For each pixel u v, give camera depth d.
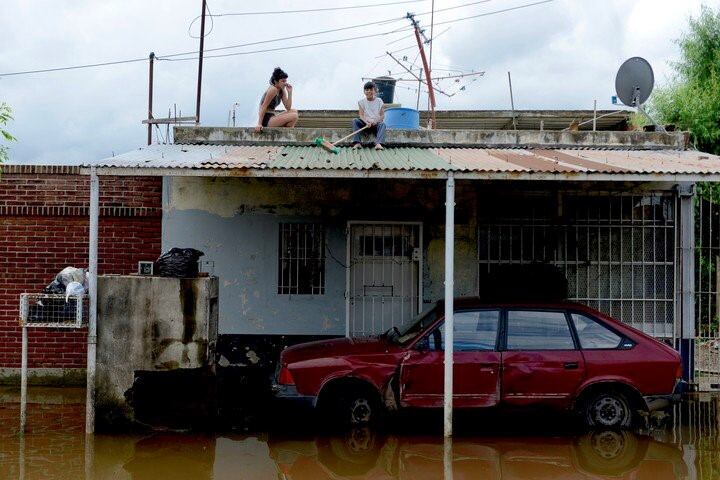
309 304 10.95
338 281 10.95
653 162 8.87
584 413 7.98
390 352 8.02
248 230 10.95
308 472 6.83
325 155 9.49
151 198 10.90
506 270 9.76
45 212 10.75
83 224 10.83
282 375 8.00
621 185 10.80
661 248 10.81
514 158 9.26
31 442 7.78
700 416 8.94
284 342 10.93
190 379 8.52
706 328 13.26
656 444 7.71
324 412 8.09
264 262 10.95
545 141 11.07
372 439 7.91
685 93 18.39
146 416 8.38
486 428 8.41
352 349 8.20
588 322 8.05
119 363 8.34
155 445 7.70
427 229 10.96
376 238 11.08
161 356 8.38
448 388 7.79
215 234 10.92
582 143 11.05
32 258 10.77
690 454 7.38
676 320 10.73
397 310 11.05
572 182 10.82
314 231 11.04
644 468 6.94
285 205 10.95
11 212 10.72
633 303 10.78
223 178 10.93
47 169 10.77
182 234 10.91
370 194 10.96
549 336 8.01
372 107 10.81
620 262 10.81
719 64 19.11
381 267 11.06
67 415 8.99
